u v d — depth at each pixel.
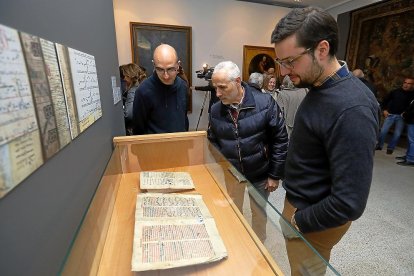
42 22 0.53
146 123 1.62
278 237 0.64
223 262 0.62
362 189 0.63
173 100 1.60
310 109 0.74
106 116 1.18
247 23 4.73
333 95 0.68
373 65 4.20
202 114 4.87
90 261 0.57
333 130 0.66
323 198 0.76
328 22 0.65
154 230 0.69
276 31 0.70
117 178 1.04
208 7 4.44
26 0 0.46
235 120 1.30
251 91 1.33
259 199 0.75
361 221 1.99
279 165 1.37
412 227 1.92
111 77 1.38
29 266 0.43
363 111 0.62
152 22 4.18
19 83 0.41
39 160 0.47
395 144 3.66
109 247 0.66
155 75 1.50
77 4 0.79
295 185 0.85
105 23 1.28
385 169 3.10
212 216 0.81
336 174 0.65
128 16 4.05
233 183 0.95
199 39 4.52
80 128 0.74
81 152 0.76
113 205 0.87
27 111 0.43
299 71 0.70
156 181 1.05
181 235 0.68
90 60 0.91
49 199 0.52
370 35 4.22
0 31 0.36
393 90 3.67
